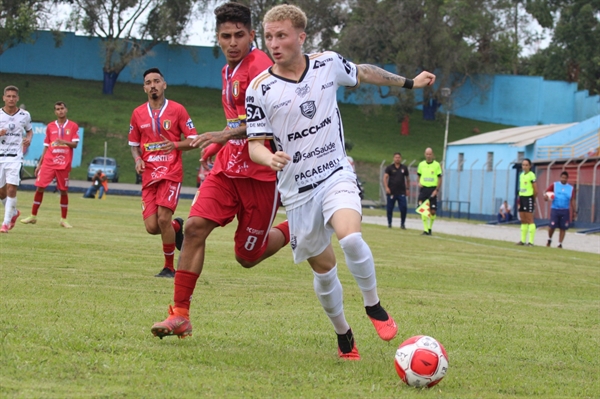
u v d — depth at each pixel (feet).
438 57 267.80
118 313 25.05
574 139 170.81
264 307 28.86
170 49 308.81
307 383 17.10
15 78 289.33
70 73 302.45
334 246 64.90
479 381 18.40
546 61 328.29
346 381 17.57
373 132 281.54
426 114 300.61
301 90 19.81
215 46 302.25
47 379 15.87
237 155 22.18
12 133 54.80
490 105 305.94
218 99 297.53
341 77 20.57
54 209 92.89
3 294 27.61
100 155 231.91
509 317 30.14
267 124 20.12
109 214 90.58
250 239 22.85
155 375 16.80
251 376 17.43
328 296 20.17
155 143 37.42
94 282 32.83
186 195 191.01
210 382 16.52
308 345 22.04
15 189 55.42
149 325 23.26
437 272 47.73
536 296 38.47
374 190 225.35
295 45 19.75
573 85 303.07
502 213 156.35
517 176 160.25
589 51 306.96
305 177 19.88
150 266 40.88
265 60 22.34
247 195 22.41
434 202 93.15
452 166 204.54
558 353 22.82
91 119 248.93
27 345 18.81
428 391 17.03
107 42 272.92
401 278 42.96
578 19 305.94
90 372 16.65
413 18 270.87
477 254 65.67
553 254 72.79
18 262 38.32
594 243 100.94
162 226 36.81
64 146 64.39
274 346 21.45
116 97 280.31
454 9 265.95
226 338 22.18
